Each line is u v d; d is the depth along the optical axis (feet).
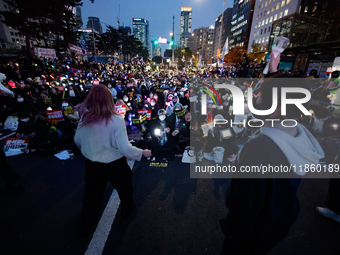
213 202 9.53
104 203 9.33
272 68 4.38
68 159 13.71
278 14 158.10
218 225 8.12
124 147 6.19
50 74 55.16
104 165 6.59
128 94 20.76
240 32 266.16
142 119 19.02
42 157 13.94
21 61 52.26
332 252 6.86
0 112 20.11
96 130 6.02
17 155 14.16
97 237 7.39
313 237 7.48
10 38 248.93
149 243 7.21
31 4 78.33
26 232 7.55
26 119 15.53
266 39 178.70
